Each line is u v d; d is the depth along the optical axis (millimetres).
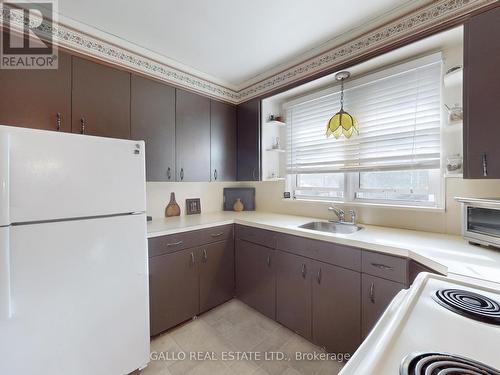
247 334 1896
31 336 1107
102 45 1721
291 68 2164
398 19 1518
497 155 1159
